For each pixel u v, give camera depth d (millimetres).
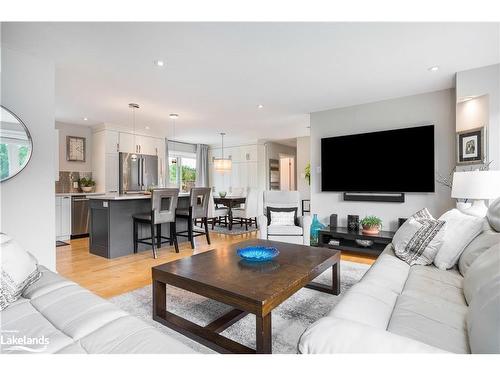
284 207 4477
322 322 956
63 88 3576
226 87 3576
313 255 2277
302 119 5344
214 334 1688
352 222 4129
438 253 2000
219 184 8570
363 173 4270
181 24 2160
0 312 1280
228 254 2312
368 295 1439
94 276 3006
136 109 4590
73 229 5172
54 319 1210
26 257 1598
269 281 1665
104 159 5613
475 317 915
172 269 1899
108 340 1033
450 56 2742
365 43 2471
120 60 2783
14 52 2555
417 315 1235
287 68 2996
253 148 7887
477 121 3023
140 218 3930
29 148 2625
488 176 2344
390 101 4078
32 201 2654
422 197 3826
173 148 7793
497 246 1366
